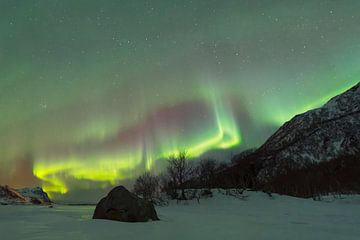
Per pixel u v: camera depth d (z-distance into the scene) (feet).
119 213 64.13
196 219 77.05
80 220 66.44
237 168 281.54
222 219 79.77
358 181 256.11
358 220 79.56
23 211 118.93
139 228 52.44
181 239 41.75
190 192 199.62
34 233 46.01
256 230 53.21
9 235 44.16
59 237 42.24
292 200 168.04
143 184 218.18
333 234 48.93
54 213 102.42
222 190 209.97
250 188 241.76
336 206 134.92
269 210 130.21
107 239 40.73
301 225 64.39
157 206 174.60
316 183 273.13
